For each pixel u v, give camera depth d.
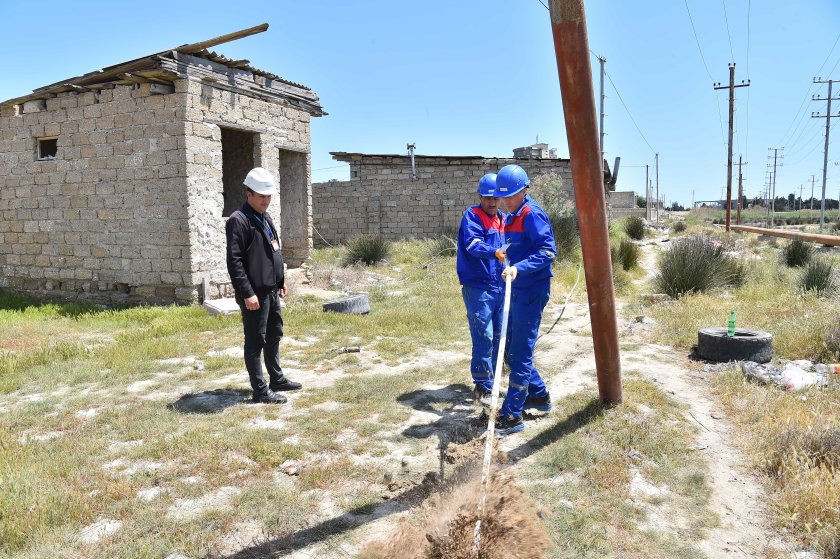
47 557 2.83
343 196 25.69
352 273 15.30
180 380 5.94
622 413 4.57
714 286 11.46
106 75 10.66
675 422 4.54
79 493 3.40
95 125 11.27
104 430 4.55
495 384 3.24
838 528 2.99
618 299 11.10
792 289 10.62
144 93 10.67
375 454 4.05
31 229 12.29
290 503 3.38
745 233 32.88
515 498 3.15
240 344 7.53
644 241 27.73
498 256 4.42
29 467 3.71
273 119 12.75
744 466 3.88
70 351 7.01
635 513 3.29
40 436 4.48
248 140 15.24
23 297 12.46
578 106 3.91
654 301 10.56
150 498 3.44
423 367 6.31
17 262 12.57
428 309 9.71
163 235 10.77
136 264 11.10
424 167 24.98
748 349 6.24
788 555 2.92
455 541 2.74
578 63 3.83
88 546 2.93
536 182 21.91
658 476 3.71
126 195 11.07
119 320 9.69
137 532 3.07
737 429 4.48
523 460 3.92
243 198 15.56
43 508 3.19
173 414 4.84
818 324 7.03
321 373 6.16
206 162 10.90
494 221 5.00
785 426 4.12
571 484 3.58
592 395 5.05
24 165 12.18
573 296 11.46
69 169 11.65
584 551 2.94
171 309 10.09
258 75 12.27
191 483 3.60
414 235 25.22
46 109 11.78
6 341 8.05
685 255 11.91
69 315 10.38
